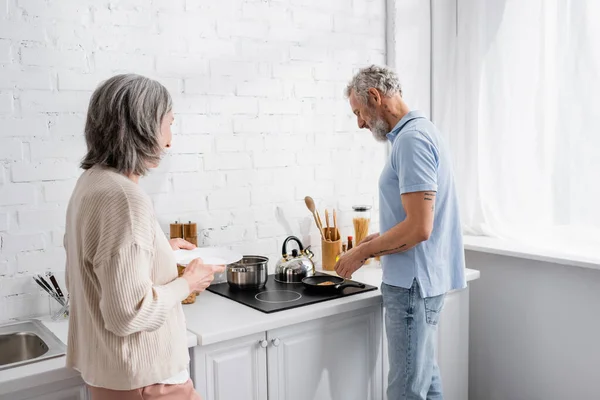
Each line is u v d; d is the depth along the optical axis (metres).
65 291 2.17
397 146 2.02
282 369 2.11
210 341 1.87
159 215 2.39
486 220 3.02
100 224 1.34
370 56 3.00
